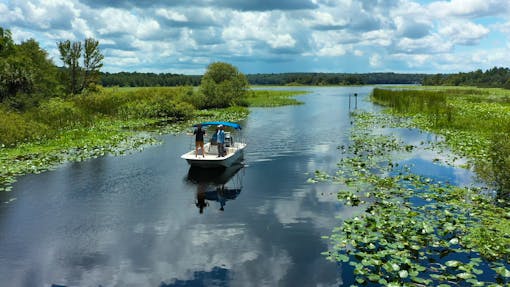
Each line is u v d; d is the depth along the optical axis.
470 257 8.06
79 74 47.88
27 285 7.38
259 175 15.73
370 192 12.82
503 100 46.97
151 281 7.50
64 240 9.43
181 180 15.04
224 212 11.31
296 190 13.45
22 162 17.59
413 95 46.47
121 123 33.38
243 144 19.47
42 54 45.00
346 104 57.53
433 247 8.56
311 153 20.22
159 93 46.41
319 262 8.16
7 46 38.59
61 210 11.59
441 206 11.19
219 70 57.25
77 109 32.88
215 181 14.89
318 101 65.88
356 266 7.53
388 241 8.84
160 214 11.21
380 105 53.47
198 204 12.10
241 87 56.41
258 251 8.73
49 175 15.66
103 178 15.26
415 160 17.55
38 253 8.74
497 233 9.08
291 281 7.43
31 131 23.14
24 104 31.00
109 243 9.24
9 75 30.98
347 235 9.23
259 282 7.39
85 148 21.47
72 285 7.39
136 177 15.45
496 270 7.22
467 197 12.02
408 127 29.02
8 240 9.44
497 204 11.32
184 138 25.94
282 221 10.51
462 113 32.91
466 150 18.73
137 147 22.25
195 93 51.22
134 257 8.52
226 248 8.90
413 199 11.97
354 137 24.69
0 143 20.95
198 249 8.88
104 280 7.56
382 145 21.58
